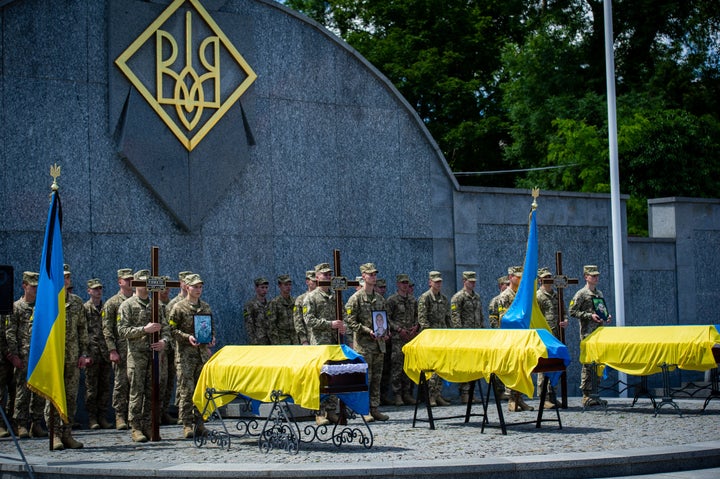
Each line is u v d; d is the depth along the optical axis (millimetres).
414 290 29906
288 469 15242
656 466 16672
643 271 35094
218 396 19141
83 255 24609
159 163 25531
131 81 25219
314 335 23594
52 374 18422
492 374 20312
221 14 26703
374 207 29328
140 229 25438
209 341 20500
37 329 18547
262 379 18391
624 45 57688
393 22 60000
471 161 60094
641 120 49031
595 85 56344
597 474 16234
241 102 26984
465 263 30906
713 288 36781
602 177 50375
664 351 23531
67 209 24484
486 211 31469
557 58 55875
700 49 56000
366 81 29422
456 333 21281
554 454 16844
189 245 26078
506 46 57031
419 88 56719
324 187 28438
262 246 27234
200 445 18906
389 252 29516
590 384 25844
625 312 34219
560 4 57438
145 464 16203
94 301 23625
